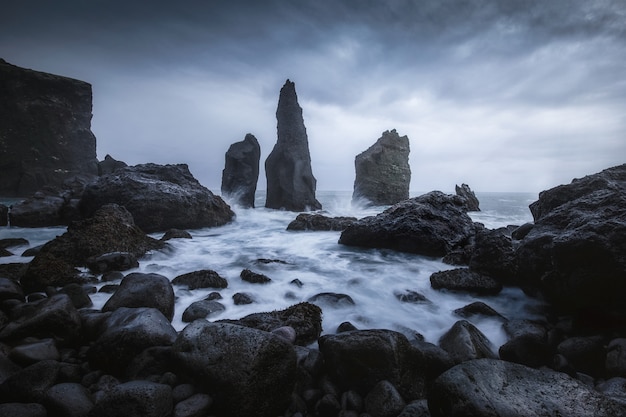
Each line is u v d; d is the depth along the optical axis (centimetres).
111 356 391
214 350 346
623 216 495
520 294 639
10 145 4878
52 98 5206
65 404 309
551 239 566
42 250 846
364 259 958
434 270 833
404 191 4238
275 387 333
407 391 353
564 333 502
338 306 594
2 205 1609
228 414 319
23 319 449
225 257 998
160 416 298
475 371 309
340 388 374
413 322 548
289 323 484
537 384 299
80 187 1939
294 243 1229
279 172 2994
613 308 455
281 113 3108
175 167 1884
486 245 722
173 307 550
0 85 4800
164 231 1520
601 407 275
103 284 688
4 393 340
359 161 4219
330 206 4425
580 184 806
